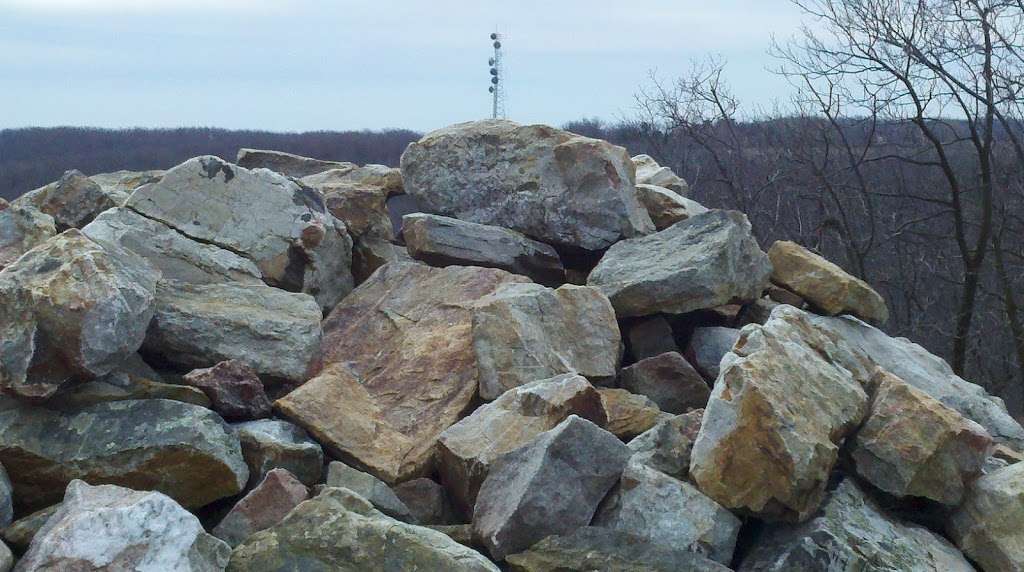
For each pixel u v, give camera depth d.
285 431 4.53
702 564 3.69
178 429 4.13
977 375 18.52
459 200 7.15
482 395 5.07
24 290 4.09
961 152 17.77
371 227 7.02
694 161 18.91
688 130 17.98
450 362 5.29
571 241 6.81
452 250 6.51
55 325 4.04
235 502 4.27
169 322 4.89
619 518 4.16
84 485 3.69
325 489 3.93
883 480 4.41
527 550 3.94
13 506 4.01
